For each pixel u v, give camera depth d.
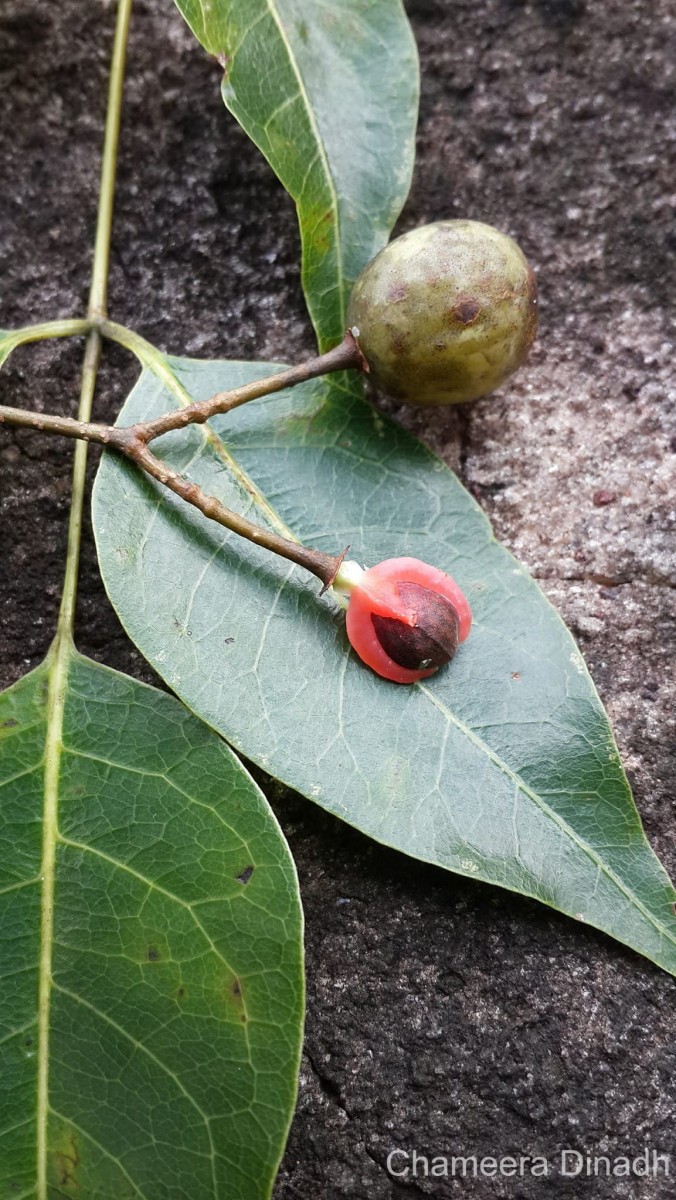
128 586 0.07
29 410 0.08
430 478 0.07
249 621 0.07
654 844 0.07
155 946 0.06
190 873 0.06
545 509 0.08
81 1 0.09
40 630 0.08
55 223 0.09
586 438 0.08
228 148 0.09
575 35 0.09
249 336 0.08
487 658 0.07
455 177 0.09
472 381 0.07
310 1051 0.07
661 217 0.08
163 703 0.07
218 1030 0.06
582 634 0.08
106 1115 0.06
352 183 0.08
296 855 0.07
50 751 0.07
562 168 0.09
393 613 0.06
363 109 0.08
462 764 0.07
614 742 0.07
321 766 0.07
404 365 0.07
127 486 0.07
